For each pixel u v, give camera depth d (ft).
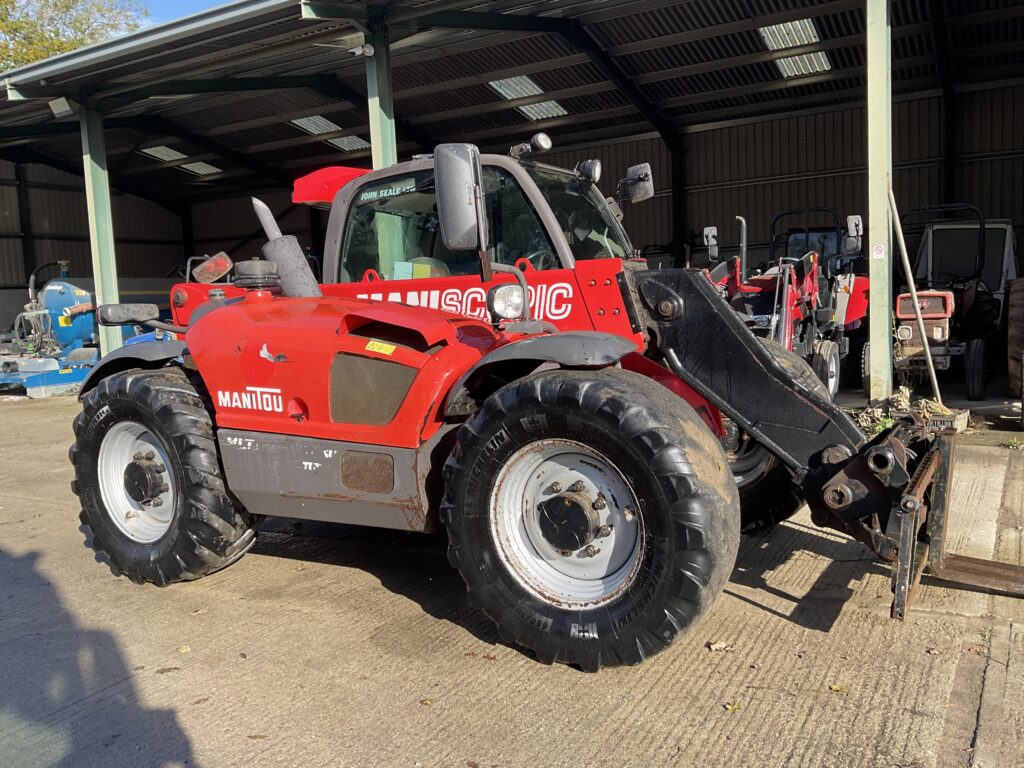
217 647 10.27
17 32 87.61
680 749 7.69
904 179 50.57
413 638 10.35
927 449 11.10
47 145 68.13
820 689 8.73
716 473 8.69
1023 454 19.47
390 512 10.40
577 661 9.07
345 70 48.62
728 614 10.73
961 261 37.96
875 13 24.49
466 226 9.27
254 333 11.28
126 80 39.93
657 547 8.50
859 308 33.09
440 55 45.68
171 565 12.00
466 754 7.72
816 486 10.09
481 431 9.29
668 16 41.39
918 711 8.21
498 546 9.39
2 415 35.55
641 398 8.79
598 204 14.37
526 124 58.23
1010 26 41.22
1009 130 47.73
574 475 9.34
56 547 14.96
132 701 8.95
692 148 57.93
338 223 13.88
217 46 34.73
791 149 54.75
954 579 10.58
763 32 42.88
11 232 71.56
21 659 10.10
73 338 44.14
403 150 64.13
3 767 7.76
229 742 8.05
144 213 81.30
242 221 81.41
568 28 41.47
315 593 12.05
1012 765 7.23
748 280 28.12
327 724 8.34
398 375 10.20
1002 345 35.88
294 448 10.91
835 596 11.26
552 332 11.38
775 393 10.23
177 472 11.91
